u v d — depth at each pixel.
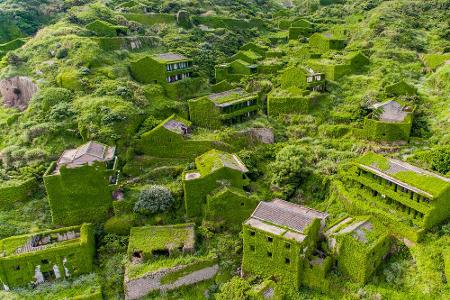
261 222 58.00
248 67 103.31
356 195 63.66
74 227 62.88
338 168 69.19
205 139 76.62
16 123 80.75
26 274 58.28
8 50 112.44
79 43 94.81
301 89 89.12
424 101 81.88
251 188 68.94
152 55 95.38
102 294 57.91
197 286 59.31
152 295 58.19
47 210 67.25
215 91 96.81
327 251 56.72
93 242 63.50
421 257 53.53
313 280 55.06
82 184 64.88
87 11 118.12
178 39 115.94
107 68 90.88
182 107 86.88
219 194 63.50
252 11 156.12
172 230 62.62
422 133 74.69
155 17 125.25
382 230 55.84
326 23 141.00
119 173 70.44
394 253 56.91
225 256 60.97
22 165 72.00
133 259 60.09
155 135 75.31
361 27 123.06
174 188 69.12
